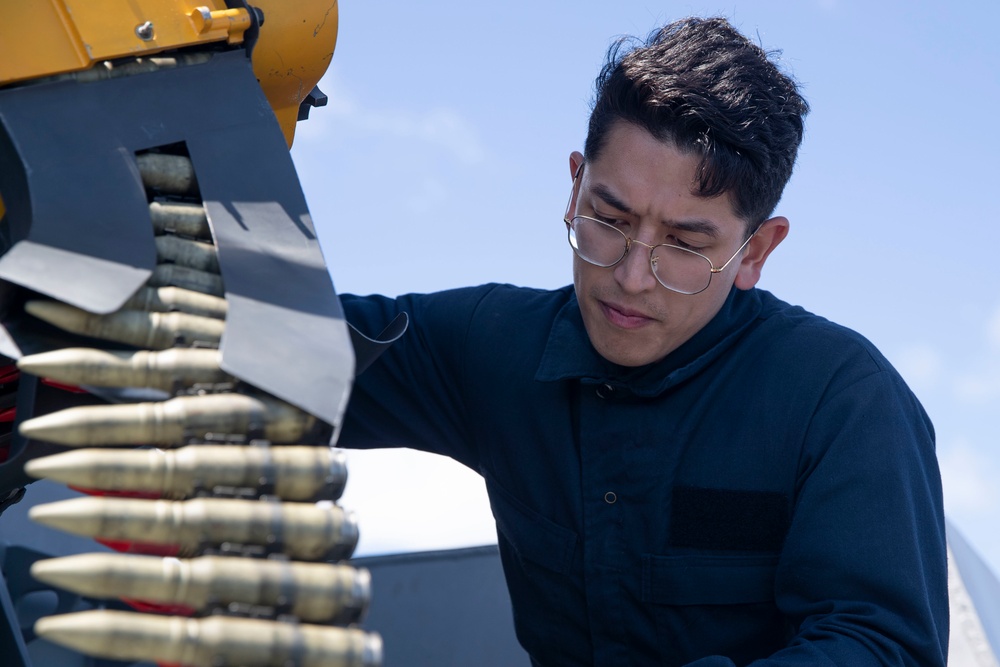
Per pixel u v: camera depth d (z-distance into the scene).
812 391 2.31
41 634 1.31
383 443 2.60
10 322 1.60
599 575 2.36
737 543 2.30
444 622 3.22
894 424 2.25
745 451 2.31
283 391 1.45
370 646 1.39
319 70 2.11
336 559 1.47
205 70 1.79
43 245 1.51
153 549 1.41
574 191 2.32
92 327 1.51
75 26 1.69
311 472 1.47
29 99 1.64
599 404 2.38
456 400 2.55
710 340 2.35
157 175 1.67
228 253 1.60
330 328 1.55
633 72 2.08
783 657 1.98
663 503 2.32
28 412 1.61
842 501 2.18
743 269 2.31
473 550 3.31
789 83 2.20
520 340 2.49
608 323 2.18
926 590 2.14
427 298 2.61
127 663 2.62
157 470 1.42
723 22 2.19
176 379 1.50
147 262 1.55
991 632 3.09
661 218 2.07
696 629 2.32
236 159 1.71
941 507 2.34
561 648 2.50
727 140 2.04
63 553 2.68
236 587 1.37
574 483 2.39
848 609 2.11
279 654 1.34
